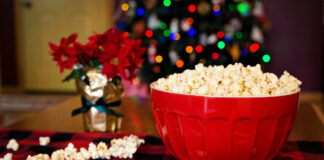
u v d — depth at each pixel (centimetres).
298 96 95
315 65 553
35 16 607
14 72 627
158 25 427
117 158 104
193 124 92
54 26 607
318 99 552
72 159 102
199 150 93
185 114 92
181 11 417
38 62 620
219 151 92
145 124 133
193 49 412
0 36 617
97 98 123
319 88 557
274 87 93
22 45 617
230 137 91
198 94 91
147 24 443
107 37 122
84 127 127
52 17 604
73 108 153
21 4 605
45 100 547
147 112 147
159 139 115
